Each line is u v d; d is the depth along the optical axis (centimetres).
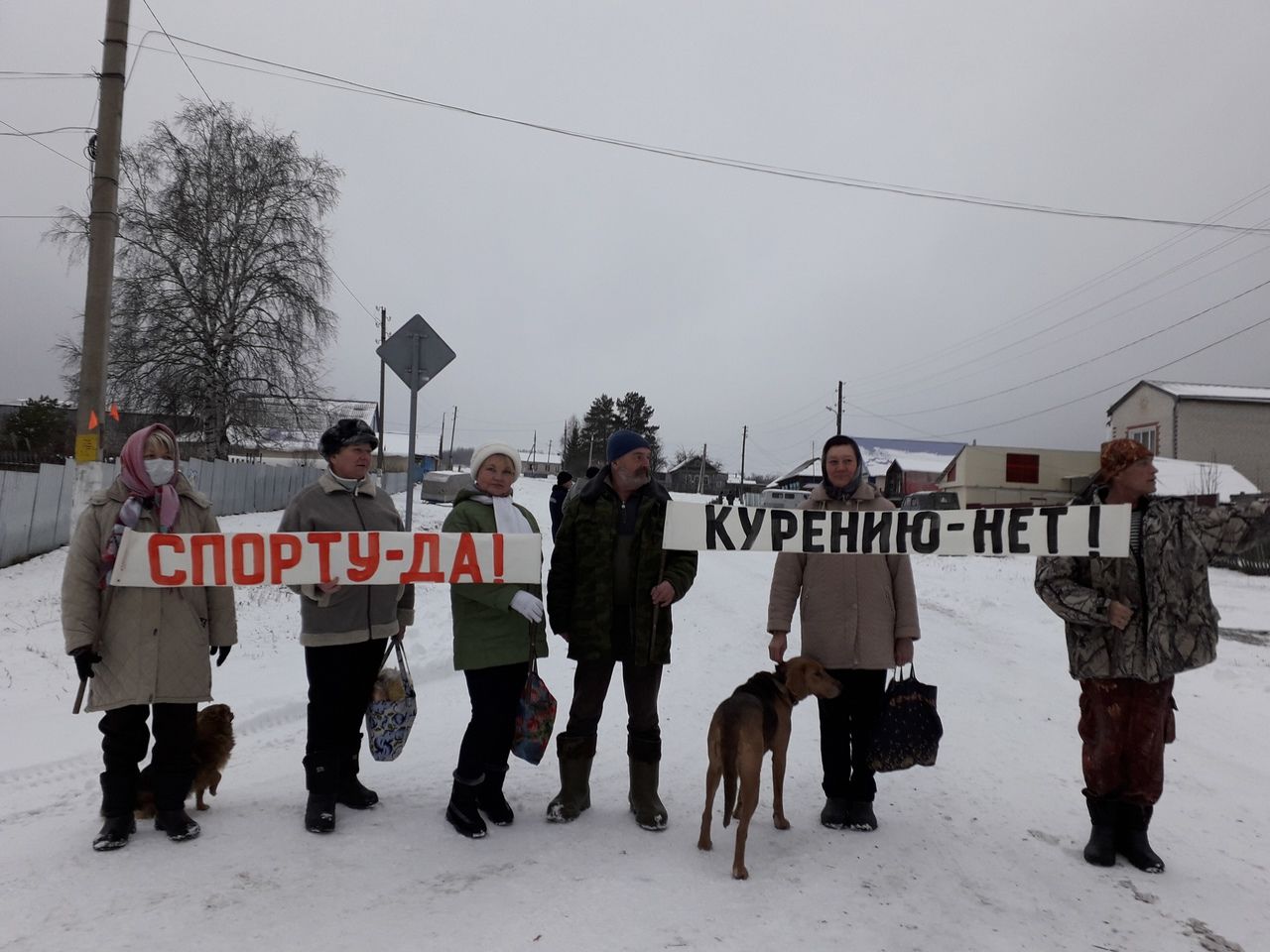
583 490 415
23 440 3388
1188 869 382
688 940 291
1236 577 1909
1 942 275
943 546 397
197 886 320
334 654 382
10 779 461
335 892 319
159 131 2806
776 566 437
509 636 385
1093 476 404
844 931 305
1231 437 4241
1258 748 618
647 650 395
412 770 482
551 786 460
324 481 405
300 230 2992
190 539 361
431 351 852
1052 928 318
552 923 299
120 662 353
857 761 417
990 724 629
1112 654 373
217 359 2802
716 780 379
